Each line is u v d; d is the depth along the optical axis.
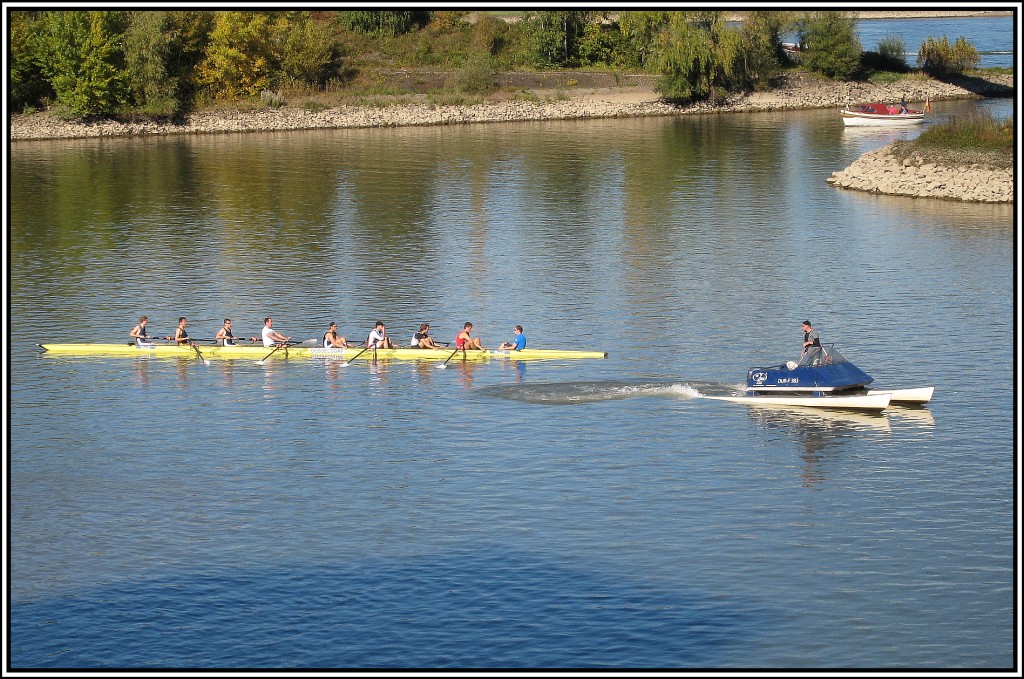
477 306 59.47
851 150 113.31
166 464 39.78
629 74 155.25
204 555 33.34
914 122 130.00
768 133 127.12
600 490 37.22
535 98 146.38
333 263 68.94
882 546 33.41
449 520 35.28
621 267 67.62
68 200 90.88
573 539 34.00
